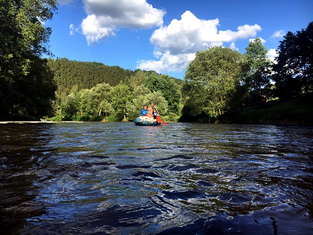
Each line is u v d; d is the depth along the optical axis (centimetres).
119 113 5894
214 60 3619
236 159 386
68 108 6925
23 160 360
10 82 2002
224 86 3131
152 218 165
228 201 198
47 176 271
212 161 369
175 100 6425
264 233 144
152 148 516
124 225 154
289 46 3284
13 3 2103
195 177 274
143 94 5906
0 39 1767
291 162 362
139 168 318
